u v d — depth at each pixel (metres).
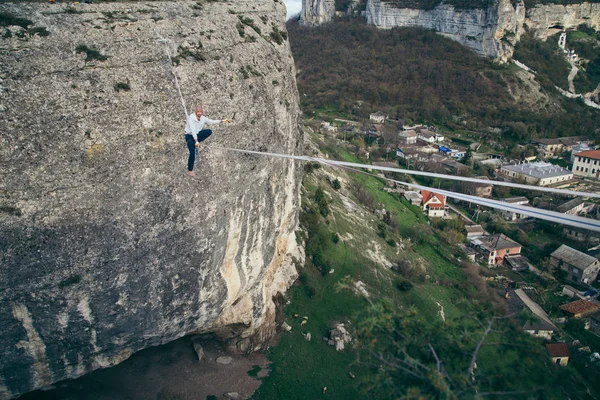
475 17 114.25
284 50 29.88
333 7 146.88
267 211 24.81
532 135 89.38
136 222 17.73
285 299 32.22
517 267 50.28
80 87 17.08
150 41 19.80
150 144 18.23
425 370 12.45
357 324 13.98
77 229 16.50
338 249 39.91
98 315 17.78
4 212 15.22
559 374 13.11
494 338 17.66
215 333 26.23
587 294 46.19
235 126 21.75
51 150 16.09
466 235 56.03
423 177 70.00
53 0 19.25
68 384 22.20
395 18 131.38
